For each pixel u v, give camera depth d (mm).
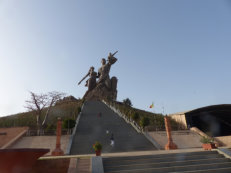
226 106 33000
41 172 9922
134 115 31203
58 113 38281
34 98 30453
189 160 10625
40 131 23969
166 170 9547
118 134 22797
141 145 19219
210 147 12766
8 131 23453
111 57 67812
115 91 64250
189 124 32000
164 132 24141
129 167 9719
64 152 17875
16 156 8297
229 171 9664
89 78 65625
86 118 32156
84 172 9133
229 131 35688
